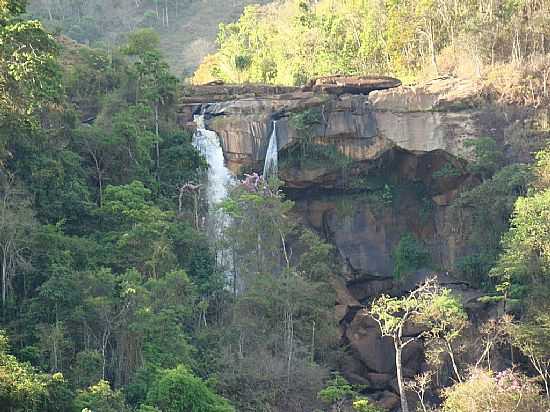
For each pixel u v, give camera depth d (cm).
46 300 3981
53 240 4316
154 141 5766
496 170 5797
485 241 5616
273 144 6256
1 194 4409
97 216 4978
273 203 5394
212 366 4372
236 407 4200
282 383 4381
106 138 5391
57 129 5141
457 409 3922
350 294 6081
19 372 3047
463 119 6047
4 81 4172
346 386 4519
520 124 5912
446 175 6084
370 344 5666
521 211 4788
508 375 4056
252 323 4634
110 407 3422
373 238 6275
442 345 4753
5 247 4106
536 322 4609
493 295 5419
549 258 4625
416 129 6156
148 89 6100
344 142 6288
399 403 5278
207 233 5641
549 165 5262
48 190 4822
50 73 4484
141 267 4659
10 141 4675
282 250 5750
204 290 4994
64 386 3381
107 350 4088
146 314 3978
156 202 5497
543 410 3972
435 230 6244
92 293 4072
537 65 6175
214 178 6244
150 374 3859
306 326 4944
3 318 4059
